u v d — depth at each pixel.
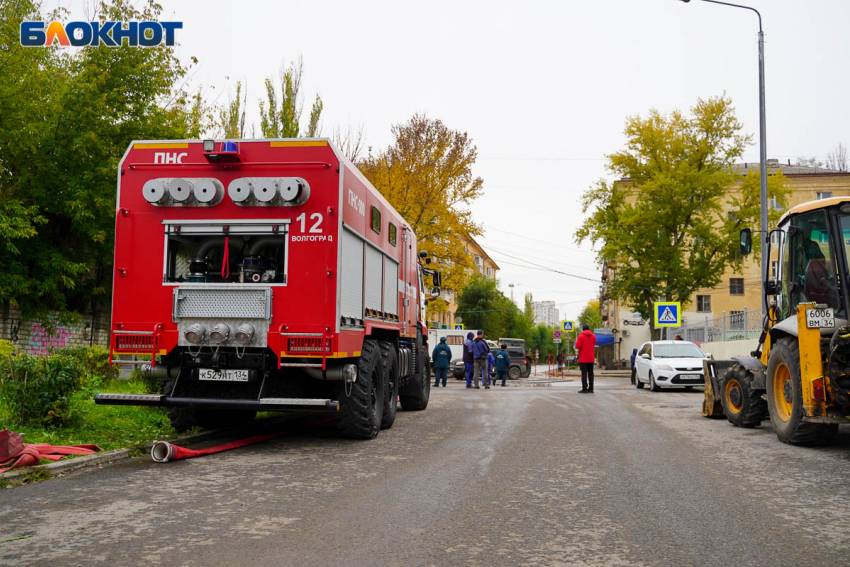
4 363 8.26
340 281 7.96
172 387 8.16
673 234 40.06
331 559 4.02
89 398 10.59
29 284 18.33
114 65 19.66
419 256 13.62
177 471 6.74
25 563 3.90
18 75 18.36
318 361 7.88
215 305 7.96
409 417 12.19
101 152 18.92
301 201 7.97
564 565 3.96
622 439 9.29
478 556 4.11
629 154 39.38
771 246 10.44
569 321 42.09
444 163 31.64
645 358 22.70
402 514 5.11
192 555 4.07
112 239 19.69
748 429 10.49
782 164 62.44
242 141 8.10
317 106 23.59
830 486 6.22
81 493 5.71
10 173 18.83
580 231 40.66
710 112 37.84
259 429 10.02
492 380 31.11
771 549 4.29
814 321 8.13
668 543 4.41
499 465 7.22
